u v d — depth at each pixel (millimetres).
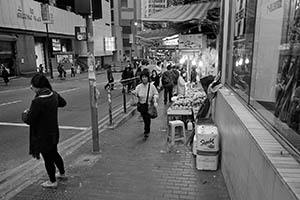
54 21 30734
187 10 8086
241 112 3209
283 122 2102
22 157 5562
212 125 5078
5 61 24141
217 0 7855
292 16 2016
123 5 58875
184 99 8078
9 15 23109
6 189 4074
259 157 2100
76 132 7414
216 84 5848
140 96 6527
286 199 1524
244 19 3727
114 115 9281
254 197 2232
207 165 4574
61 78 27562
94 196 3809
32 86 3855
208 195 3770
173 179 4293
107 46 48188
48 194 3875
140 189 3992
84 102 12625
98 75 35062
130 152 5582
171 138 6027
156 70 15477
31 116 3645
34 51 27656
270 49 2502
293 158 1872
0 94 15578
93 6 5223
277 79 2301
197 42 10102
